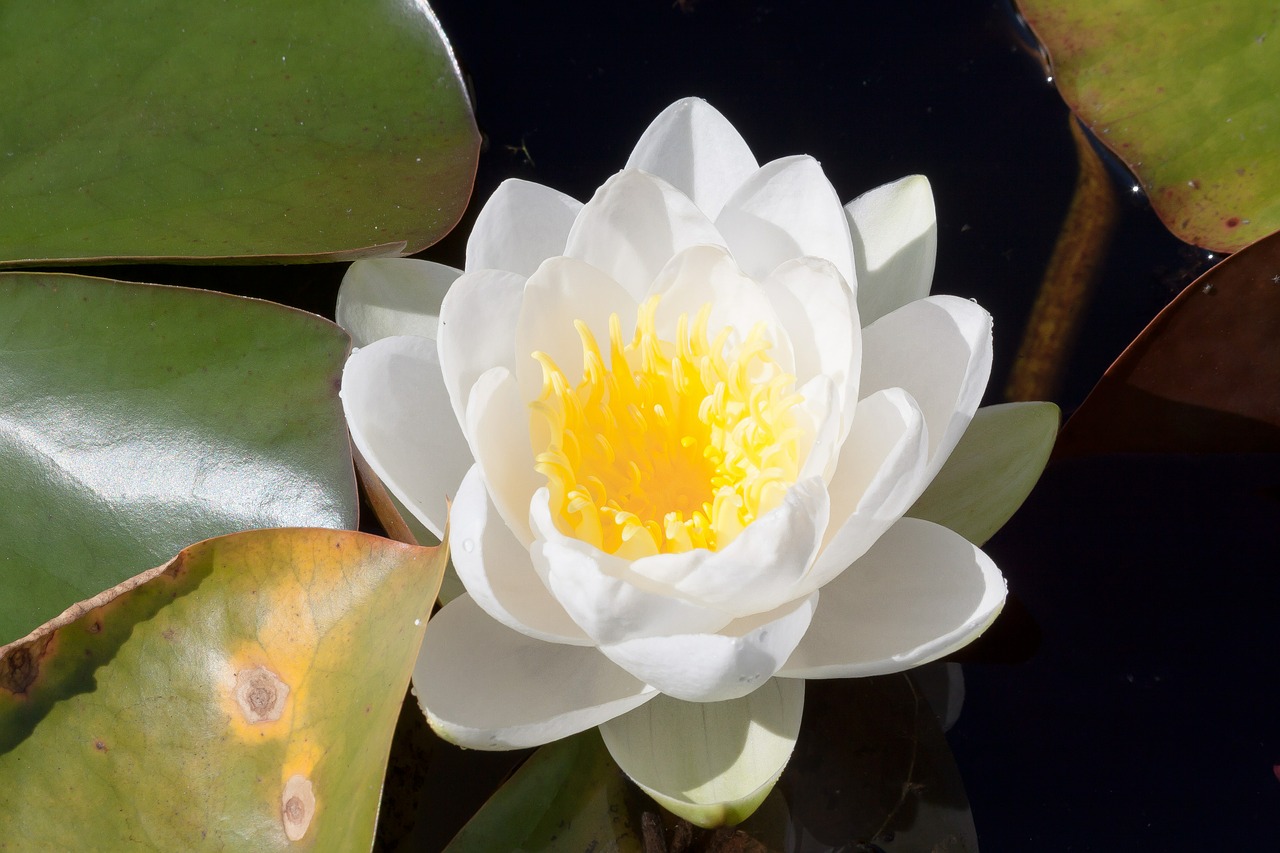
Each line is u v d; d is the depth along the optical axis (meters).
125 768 0.71
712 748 0.73
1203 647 0.76
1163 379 0.76
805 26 0.84
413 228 0.77
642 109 0.82
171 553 0.73
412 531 0.75
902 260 0.77
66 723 0.71
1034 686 0.75
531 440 0.74
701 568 0.71
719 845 0.74
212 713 0.72
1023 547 0.77
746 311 0.75
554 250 0.76
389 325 0.76
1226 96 0.79
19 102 0.77
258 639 0.72
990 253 0.80
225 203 0.76
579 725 0.72
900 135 0.82
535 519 0.72
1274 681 0.75
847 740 0.75
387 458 0.73
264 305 0.74
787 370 0.75
